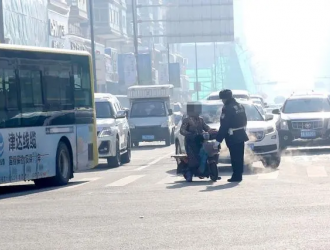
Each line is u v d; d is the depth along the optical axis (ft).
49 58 77.87
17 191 73.87
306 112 115.03
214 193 60.39
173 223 44.52
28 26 222.69
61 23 266.57
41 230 43.80
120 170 96.63
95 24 371.35
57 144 77.97
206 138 72.02
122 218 47.73
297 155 108.06
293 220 43.52
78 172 96.17
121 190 67.05
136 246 37.04
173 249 35.86
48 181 78.43
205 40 266.77
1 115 70.13
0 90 70.23
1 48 70.74
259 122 88.17
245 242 36.94
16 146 71.67
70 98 81.20
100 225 44.96
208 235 39.55
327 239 36.81
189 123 72.69
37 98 75.31
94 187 72.08
